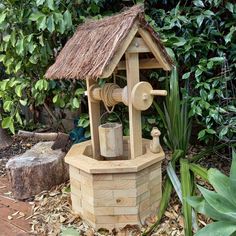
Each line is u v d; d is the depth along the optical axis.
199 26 2.08
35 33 2.20
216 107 2.08
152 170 1.71
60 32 2.08
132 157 1.69
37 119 3.34
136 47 1.52
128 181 1.60
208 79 2.15
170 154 2.25
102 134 1.76
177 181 1.76
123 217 1.65
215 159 2.35
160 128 2.39
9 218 1.86
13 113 2.54
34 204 2.00
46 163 2.10
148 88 1.61
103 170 1.57
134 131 1.66
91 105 1.85
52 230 1.70
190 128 2.12
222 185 1.42
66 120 2.97
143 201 1.67
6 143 3.09
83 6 2.24
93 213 1.65
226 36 1.99
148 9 2.30
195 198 1.47
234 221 1.31
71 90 2.40
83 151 1.85
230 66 2.11
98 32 1.62
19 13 2.15
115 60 1.39
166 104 2.18
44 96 2.48
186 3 2.23
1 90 2.45
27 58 2.33
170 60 1.62
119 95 1.66
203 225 1.62
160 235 1.58
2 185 2.35
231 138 2.15
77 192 1.76
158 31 2.11
